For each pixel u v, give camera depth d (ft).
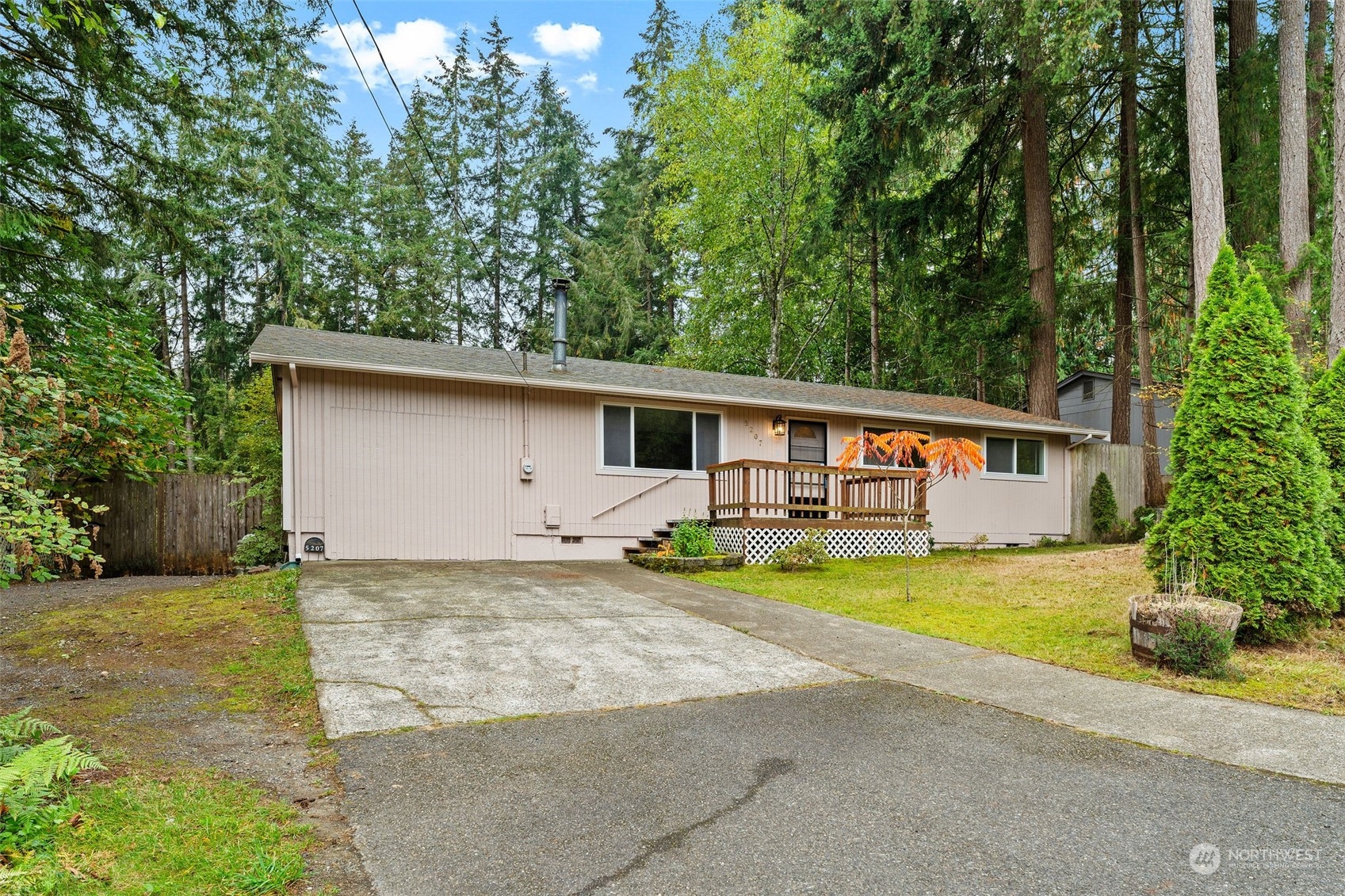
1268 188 42.75
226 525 37.93
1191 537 19.34
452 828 8.93
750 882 7.72
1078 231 64.90
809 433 44.55
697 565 32.94
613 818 9.23
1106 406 73.77
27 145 29.81
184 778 10.09
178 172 34.35
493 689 14.69
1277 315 19.49
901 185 75.46
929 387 78.43
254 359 30.53
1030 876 7.87
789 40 59.93
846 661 17.60
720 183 74.90
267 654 16.99
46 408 19.24
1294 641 18.62
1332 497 20.06
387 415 34.06
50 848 7.75
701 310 84.48
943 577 31.35
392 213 88.17
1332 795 10.07
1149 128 54.08
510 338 96.84
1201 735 12.48
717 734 12.44
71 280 31.99
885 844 8.59
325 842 8.51
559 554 37.47
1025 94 54.29
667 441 40.68
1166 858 8.29
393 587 25.66
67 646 17.74
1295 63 37.73
